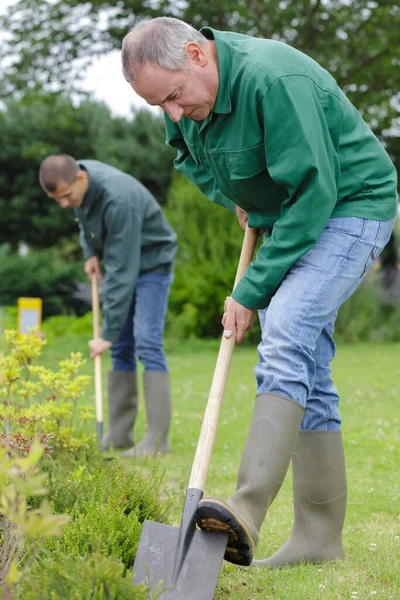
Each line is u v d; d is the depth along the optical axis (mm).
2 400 4098
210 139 2895
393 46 16344
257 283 2807
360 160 2893
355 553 3148
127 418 5617
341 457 3131
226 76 2752
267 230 3193
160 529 2562
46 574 2227
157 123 22375
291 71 2730
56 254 23000
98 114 22609
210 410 2732
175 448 5547
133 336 5617
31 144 22422
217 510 2365
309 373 2811
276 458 2633
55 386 4148
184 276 15242
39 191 22906
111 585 2135
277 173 2705
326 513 3105
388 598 2561
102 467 3840
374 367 11039
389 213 2938
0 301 21625
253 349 14312
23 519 1791
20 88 16688
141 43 2674
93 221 5309
